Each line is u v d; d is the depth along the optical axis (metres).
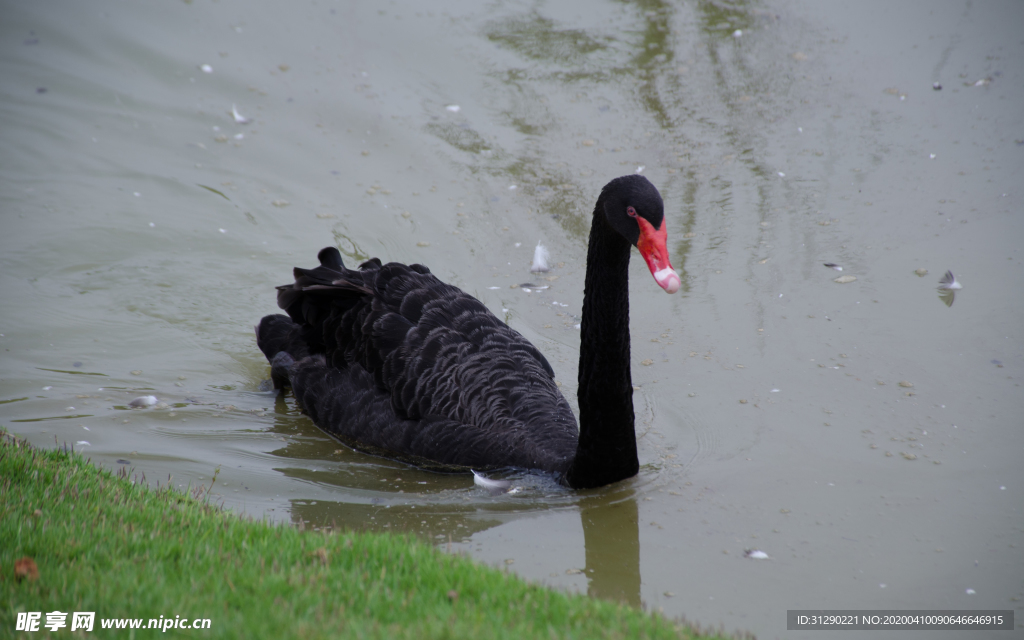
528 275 11.19
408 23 16.28
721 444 8.09
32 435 8.05
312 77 14.73
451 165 13.09
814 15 17.05
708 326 10.12
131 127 13.30
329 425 8.77
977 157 12.95
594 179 12.79
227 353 10.02
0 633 4.39
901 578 6.18
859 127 13.84
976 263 10.77
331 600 4.94
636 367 9.46
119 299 10.54
